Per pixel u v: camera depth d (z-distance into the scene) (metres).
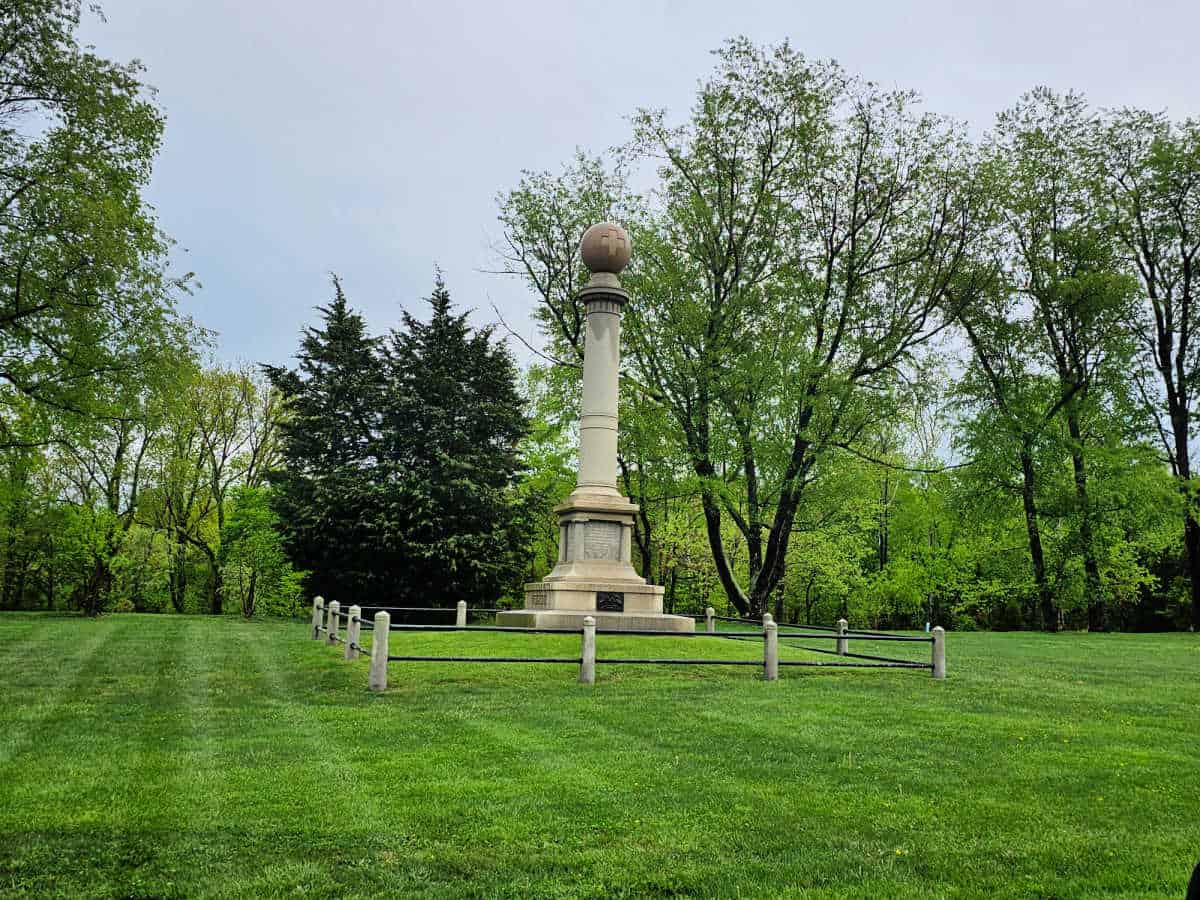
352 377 44.00
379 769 9.68
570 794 8.72
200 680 16.86
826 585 54.41
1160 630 53.50
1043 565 41.03
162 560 50.09
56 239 25.28
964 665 21.08
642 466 38.00
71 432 28.72
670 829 7.68
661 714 13.33
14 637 26.77
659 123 34.03
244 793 8.61
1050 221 39.25
